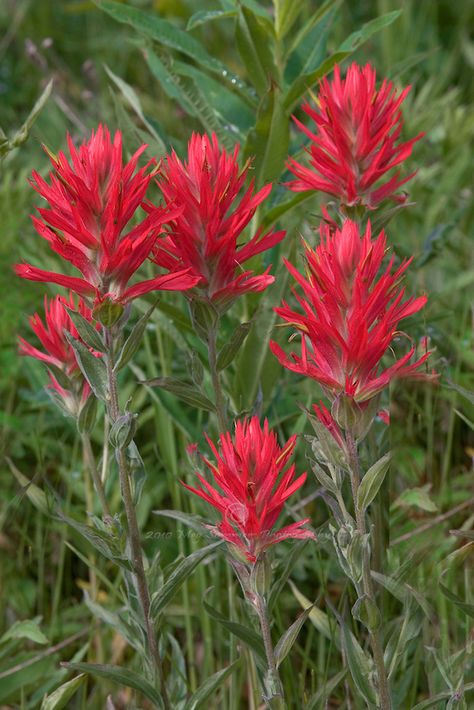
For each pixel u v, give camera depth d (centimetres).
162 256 73
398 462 92
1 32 182
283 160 88
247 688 91
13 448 102
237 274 87
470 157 132
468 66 175
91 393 79
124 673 75
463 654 76
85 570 99
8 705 88
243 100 95
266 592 72
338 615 73
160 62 95
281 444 92
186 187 72
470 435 99
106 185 71
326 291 69
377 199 80
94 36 186
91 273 71
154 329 98
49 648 90
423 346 82
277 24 92
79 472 98
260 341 89
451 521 91
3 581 96
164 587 74
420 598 74
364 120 78
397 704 78
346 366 69
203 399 76
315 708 76
